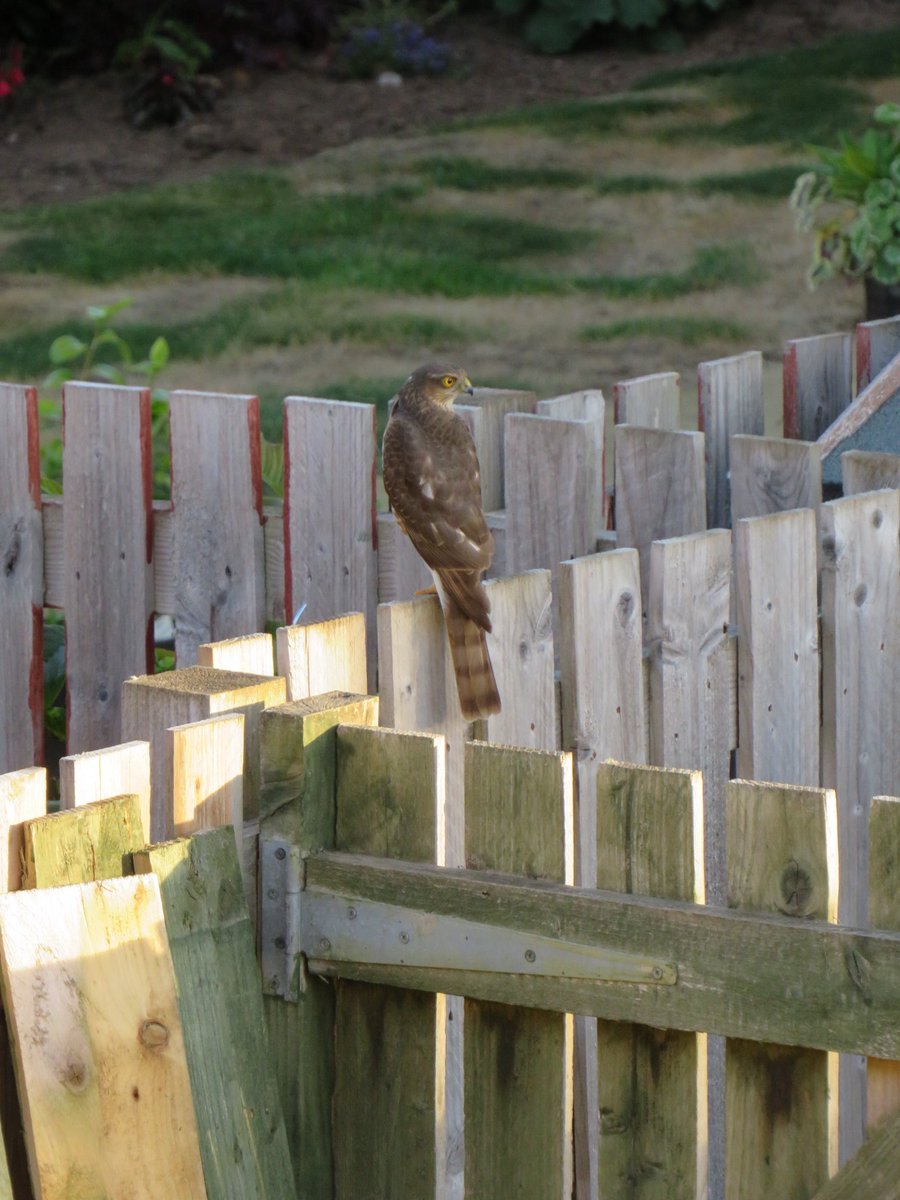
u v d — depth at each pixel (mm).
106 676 15789
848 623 12781
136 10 62969
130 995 8258
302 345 40094
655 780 8328
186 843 8656
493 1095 8977
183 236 49500
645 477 13820
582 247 48562
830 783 12945
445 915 8828
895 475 13391
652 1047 8547
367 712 9391
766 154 57375
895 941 7734
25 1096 8078
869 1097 8023
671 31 69562
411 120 61938
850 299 43031
